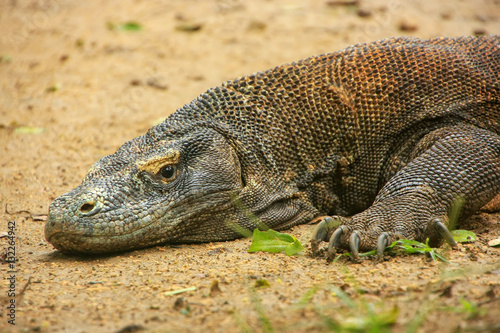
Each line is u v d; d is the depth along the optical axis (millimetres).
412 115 13562
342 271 9984
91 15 34438
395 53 13945
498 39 14672
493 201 13656
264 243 11648
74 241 11289
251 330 7793
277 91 13445
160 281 10156
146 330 8078
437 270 9766
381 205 11750
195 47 29594
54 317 8773
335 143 13570
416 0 34500
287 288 9344
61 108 23719
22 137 20844
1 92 25500
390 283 9250
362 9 32562
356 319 7660
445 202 11977
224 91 13336
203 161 12203
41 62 28969
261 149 12914
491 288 8711
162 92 25297
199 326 8086
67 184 17016
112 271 10805
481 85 13750
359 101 13562
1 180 17234
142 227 11531
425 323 7656
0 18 35594
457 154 12484
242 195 12438
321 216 13734
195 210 11977
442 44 14516
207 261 11133
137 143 12562
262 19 31969
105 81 26469
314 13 32500
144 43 30219
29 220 14664
